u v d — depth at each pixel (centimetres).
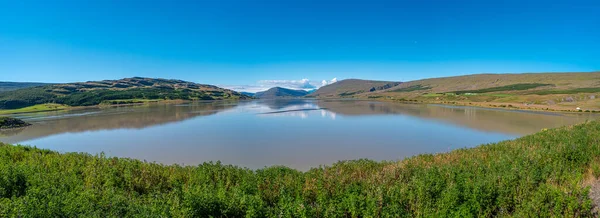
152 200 1014
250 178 1320
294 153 2820
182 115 6944
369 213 891
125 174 1315
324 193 1055
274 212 938
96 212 843
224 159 2631
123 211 896
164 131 4250
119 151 2975
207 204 910
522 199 924
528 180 1039
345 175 1360
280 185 1202
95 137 3831
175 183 1242
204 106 11344
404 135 3797
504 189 978
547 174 1138
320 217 914
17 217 800
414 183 1127
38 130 4688
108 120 5944
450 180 1153
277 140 3456
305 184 1209
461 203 925
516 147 1961
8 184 1090
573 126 3147
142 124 5166
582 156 1455
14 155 1823
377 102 14412
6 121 5062
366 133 3966
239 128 4519
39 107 10919
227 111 8212
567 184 1016
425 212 896
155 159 2655
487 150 2031
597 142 1905
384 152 2864
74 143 3453
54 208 823
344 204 951
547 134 2577
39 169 1360
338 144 3216
